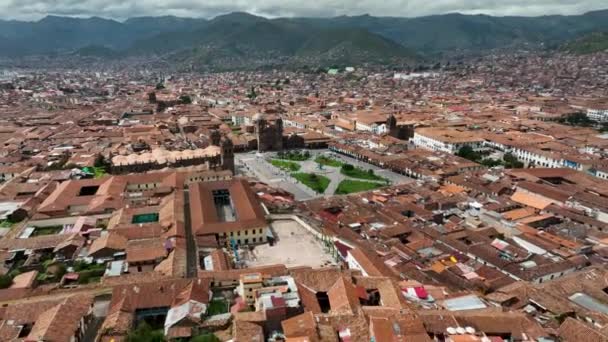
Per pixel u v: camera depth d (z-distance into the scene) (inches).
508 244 5595.5
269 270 4448.8
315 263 5236.2
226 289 4254.4
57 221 6259.8
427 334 3277.6
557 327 3759.8
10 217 6382.9
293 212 6948.8
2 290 4264.3
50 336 3344.0
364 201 7401.6
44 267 4948.3
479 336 3324.3
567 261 5187.0
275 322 3464.6
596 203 7130.9
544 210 7042.3
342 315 3484.3
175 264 4795.8
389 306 3782.0
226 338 3410.4
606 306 4279.0
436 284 4662.9
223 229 5654.5
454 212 7007.9
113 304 3890.3
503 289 4527.6
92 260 5059.1
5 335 3516.2
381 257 5182.1
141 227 5669.3
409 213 6879.9
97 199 6825.8
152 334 3474.4
